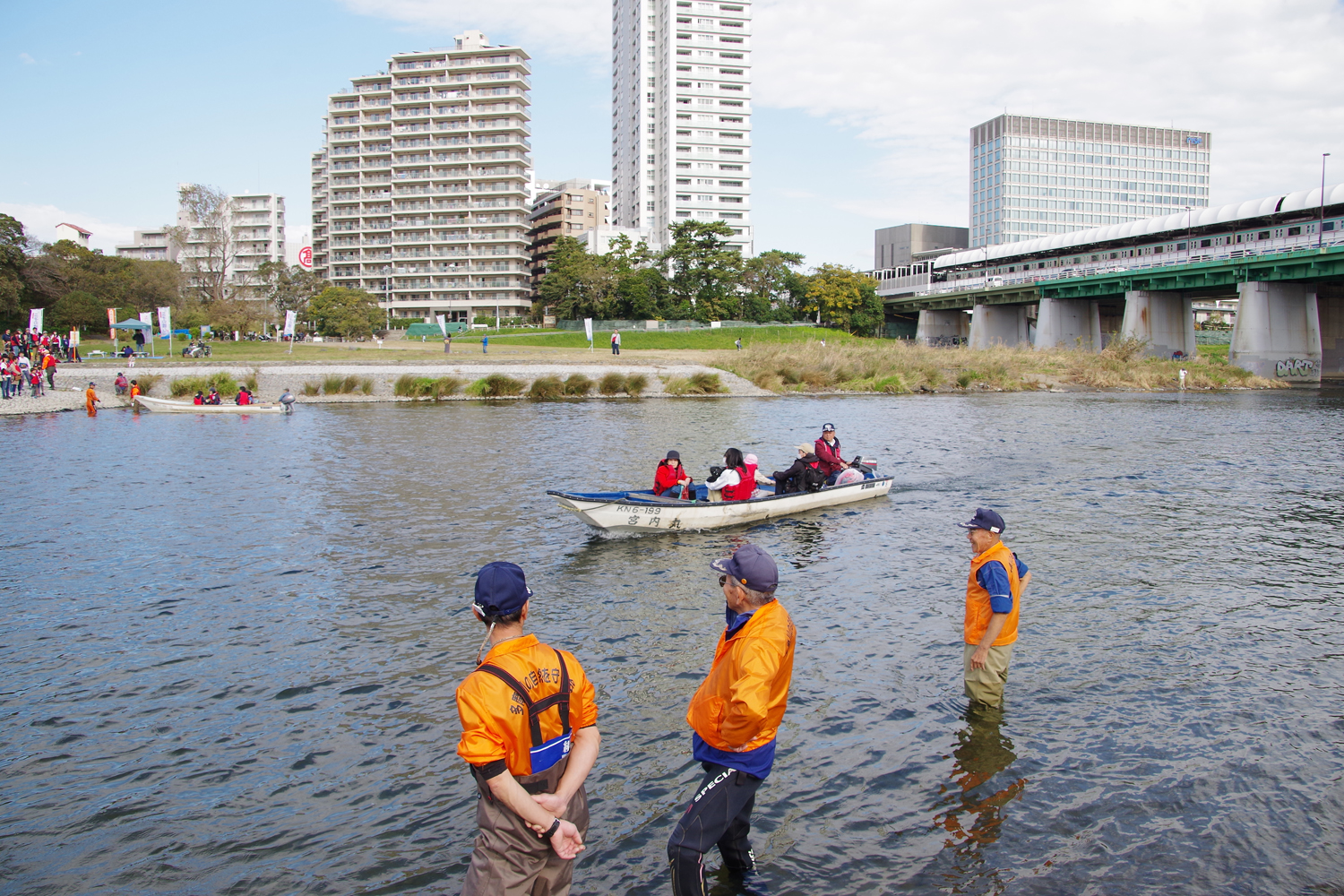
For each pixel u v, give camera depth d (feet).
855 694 26.76
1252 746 23.22
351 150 425.28
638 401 154.20
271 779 22.12
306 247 358.84
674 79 453.17
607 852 18.40
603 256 364.17
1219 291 267.59
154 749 23.81
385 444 91.86
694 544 47.65
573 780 12.50
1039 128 595.88
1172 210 624.59
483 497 61.31
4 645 32.01
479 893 12.17
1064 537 49.34
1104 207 611.88
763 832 19.15
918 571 41.75
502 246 412.57
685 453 84.64
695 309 347.15
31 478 69.82
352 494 62.75
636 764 22.36
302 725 25.23
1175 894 16.94
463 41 436.76
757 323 341.00
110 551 46.09
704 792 14.82
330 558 44.47
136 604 36.96
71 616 35.42
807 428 107.96
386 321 348.79
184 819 20.26
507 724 11.93
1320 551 45.83
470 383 162.71
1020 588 24.72
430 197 409.49
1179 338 263.90
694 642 31.71
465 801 21.01
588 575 41.19
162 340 263.29
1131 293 261.65
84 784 21.95
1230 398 166.91
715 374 173.06
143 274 294.46
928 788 21.08
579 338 300.20
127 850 19.02
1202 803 20.34
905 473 73.67
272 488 65.00
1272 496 62.18
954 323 394.11
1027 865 17.94
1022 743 23.43
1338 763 22.27
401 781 21.93
